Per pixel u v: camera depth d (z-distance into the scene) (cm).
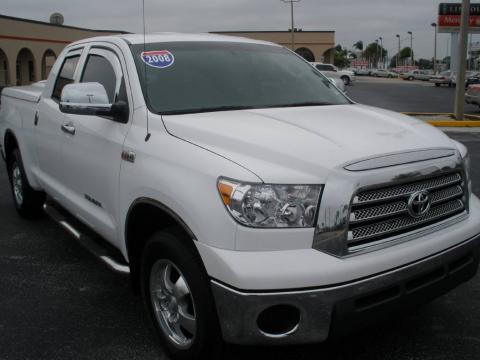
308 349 349
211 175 286
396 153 299
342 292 269
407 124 359
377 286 279
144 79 383
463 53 1641
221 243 273
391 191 291
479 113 1984
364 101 2659
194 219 285
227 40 464
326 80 479
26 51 3784
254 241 269
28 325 386
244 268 264
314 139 305
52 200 552
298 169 280
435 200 315
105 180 383
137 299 428
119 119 378
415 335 368
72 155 438
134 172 341
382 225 290
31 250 538
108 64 426
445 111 2083
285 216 270
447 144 337
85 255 524
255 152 293
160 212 326
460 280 329
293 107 398
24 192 598
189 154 307
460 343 358
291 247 270
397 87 4328
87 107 366
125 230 359
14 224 621
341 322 272
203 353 300
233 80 413
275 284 263
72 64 493
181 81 393
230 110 379
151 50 411
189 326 312
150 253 331
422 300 305
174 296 326
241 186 273
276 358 338
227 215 273
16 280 465
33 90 590
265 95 410
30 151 554
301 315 268
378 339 362
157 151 329
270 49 481
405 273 290
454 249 316
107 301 425
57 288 448
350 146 298
